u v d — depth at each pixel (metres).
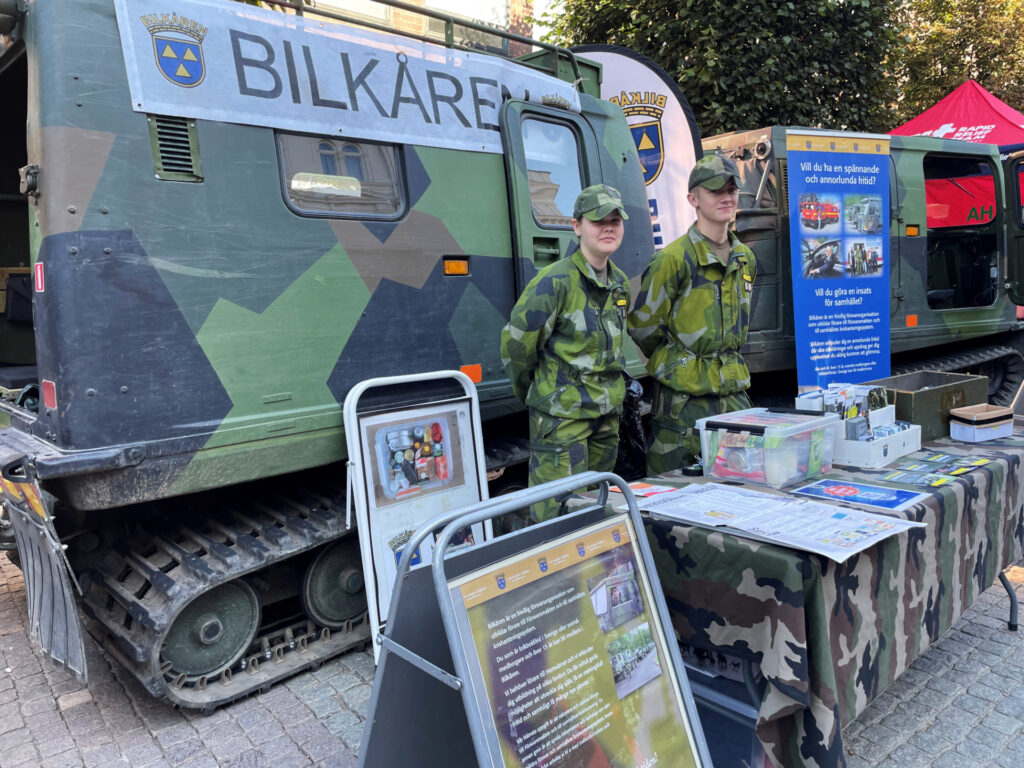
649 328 3.14
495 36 3.48
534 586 1.66
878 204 4.97
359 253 2.85
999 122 9.20
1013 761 2.35
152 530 2.94
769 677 1.89
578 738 1.63
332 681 2.93
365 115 2.88
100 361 2.25
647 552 1.91
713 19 7.27
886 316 5.06
